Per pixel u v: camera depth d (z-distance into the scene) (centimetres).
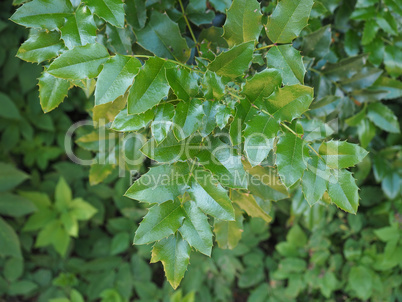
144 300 97
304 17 40
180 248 37
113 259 104
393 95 66
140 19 47
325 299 101
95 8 37
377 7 60
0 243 94
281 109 37
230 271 98
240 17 41
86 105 106
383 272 94
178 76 36
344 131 73
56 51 40
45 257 110
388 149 81
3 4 100
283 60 41
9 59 102
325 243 94
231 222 48
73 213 101
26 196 103
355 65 59
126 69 34
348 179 37
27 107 106
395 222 88
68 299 101
